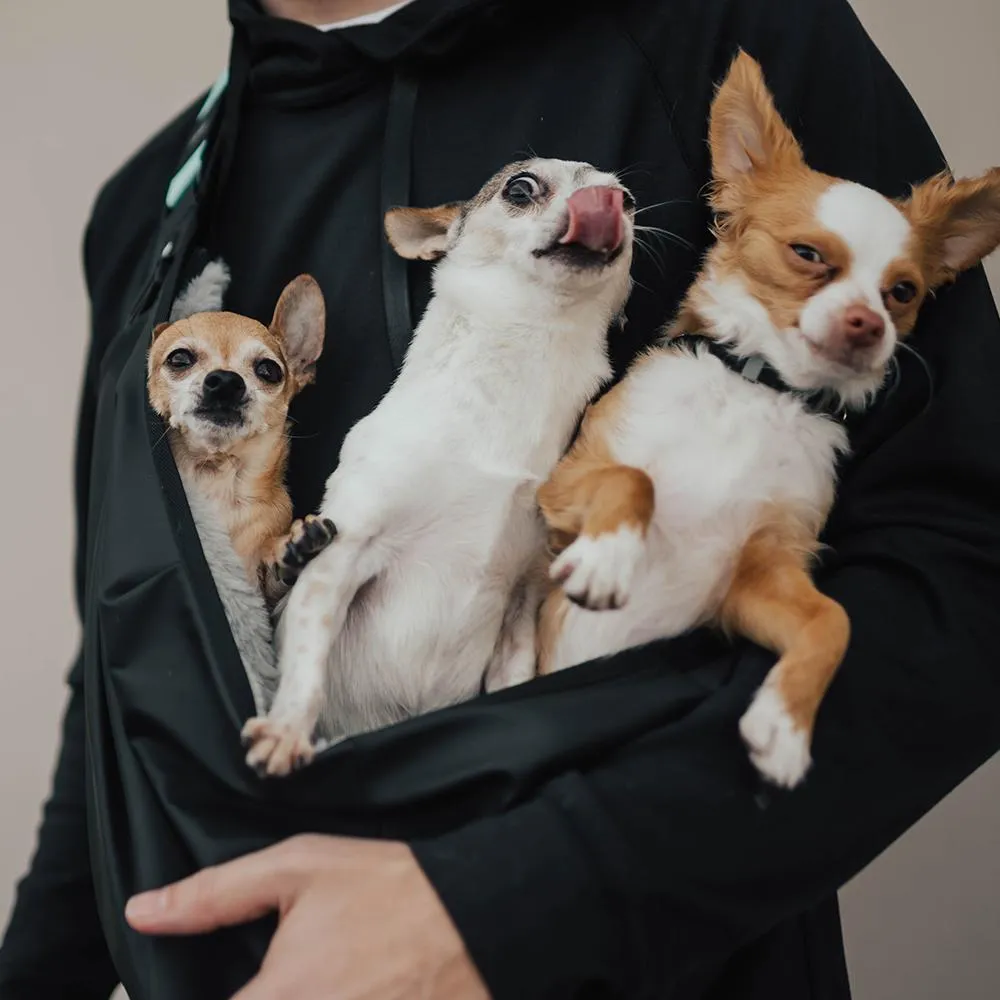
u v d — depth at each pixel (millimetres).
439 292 798
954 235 819
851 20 890
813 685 677
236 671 715
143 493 766
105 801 752
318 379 811
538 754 655
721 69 857
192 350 783
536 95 844
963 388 768
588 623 734
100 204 1102
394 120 855
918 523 752
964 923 1437
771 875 657
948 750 702
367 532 744
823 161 846
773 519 766
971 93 1469
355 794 684
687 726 670
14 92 1722
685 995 763
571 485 756
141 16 1711
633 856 631
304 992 616
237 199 896
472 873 624
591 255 763
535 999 617
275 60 904
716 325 823
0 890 1637
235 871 664
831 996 859
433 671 743
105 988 982
